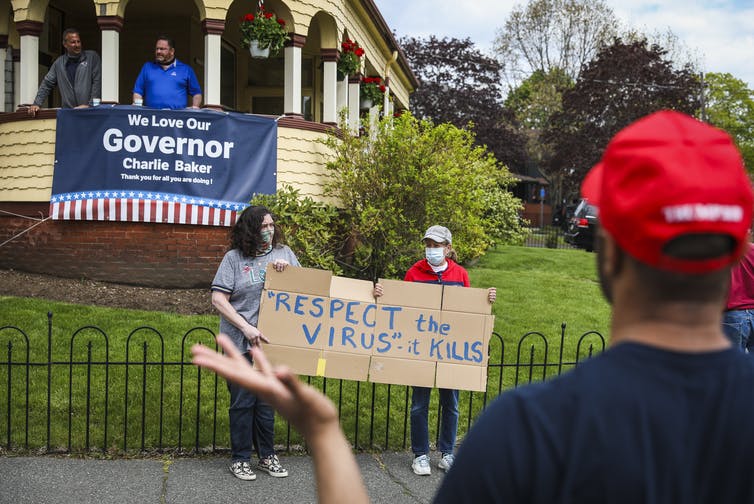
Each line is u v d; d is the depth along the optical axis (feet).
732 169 3.72
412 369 17.65
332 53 41.88
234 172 35.22
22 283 33.24
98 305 30.83
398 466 18.43
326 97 42.09
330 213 32.53
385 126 35.86
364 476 17.69
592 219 70.64
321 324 17.44
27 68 36.32
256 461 18.22
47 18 44.60
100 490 16.02
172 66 35.09
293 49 38.34
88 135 34.63
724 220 3.62
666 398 3.86
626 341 4.06
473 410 22.89
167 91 34.73
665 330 3.98
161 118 34.47
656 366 3.92
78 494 15.76
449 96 129.49
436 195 33.86
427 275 18.92
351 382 23.91
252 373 4.16
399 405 22.35
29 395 20.76
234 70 51.31
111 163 34.53
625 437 3.79
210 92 35.70
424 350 17.70
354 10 47.34
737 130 161.68
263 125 35.78
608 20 145.79
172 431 19.38
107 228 34.73
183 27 46.70
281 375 4.08
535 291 42.19
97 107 34.55
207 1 35.53
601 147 118.62
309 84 53.52
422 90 129.70
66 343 25.04
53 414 19.81
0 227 36.06
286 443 19.45
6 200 36.01
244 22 36.50
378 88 51.60
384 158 34.35
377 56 57.62
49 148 35.12
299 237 30.71
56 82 35.78
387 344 17.63
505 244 63.31
